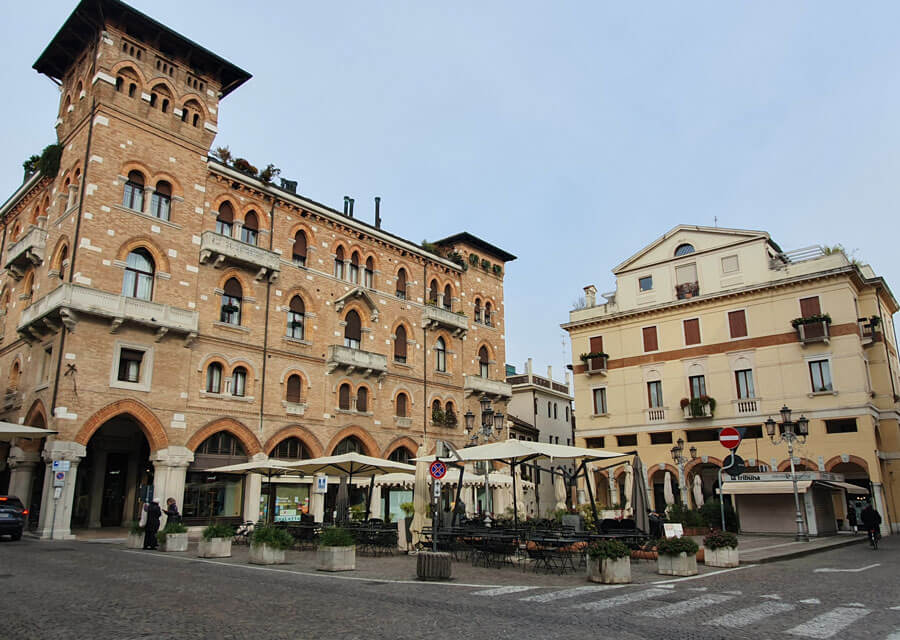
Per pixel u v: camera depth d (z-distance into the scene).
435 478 18.58
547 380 66.06
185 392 30.77
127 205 30.52
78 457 26.64
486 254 52.62
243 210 35.50
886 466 39.34
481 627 9.39
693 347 44.69
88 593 11.84
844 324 38.84
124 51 31.34
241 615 10.02
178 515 24.86
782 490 32.09
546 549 17.89
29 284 33.94
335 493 38.03
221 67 35.12
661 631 9.30
